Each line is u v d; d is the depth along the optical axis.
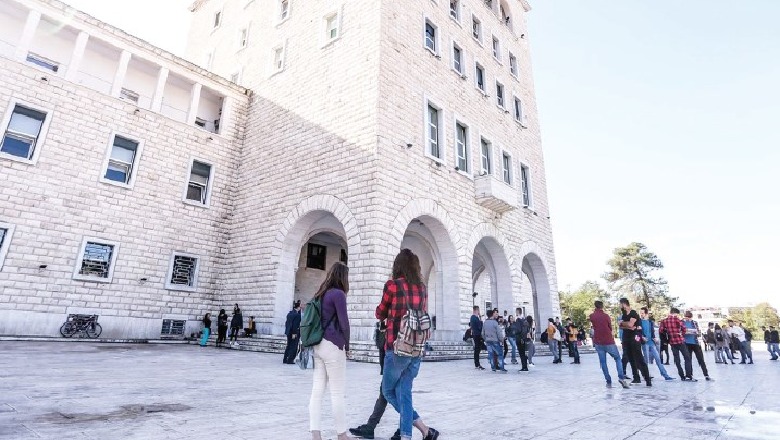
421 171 16.67
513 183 23.02
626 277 66.19
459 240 17.77
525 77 28.05
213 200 19.41
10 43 15.82
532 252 23.30
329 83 17.64
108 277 15.64
